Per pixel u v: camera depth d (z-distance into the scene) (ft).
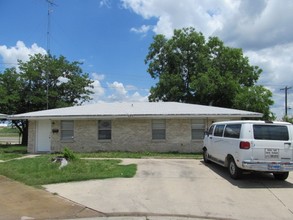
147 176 37.83
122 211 24.16
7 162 48.60
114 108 73.00
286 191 31.37
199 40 122.93
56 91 104.47
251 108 98.02
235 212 24.31
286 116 133.49
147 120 67.56
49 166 42.96
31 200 26.94
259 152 33.55
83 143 67.67
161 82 121.80
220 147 41.11
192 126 67.46
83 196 28.35
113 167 43.29
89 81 112.27
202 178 37.09
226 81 108.27
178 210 24.58
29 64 100.73
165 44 127.13
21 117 66.13
